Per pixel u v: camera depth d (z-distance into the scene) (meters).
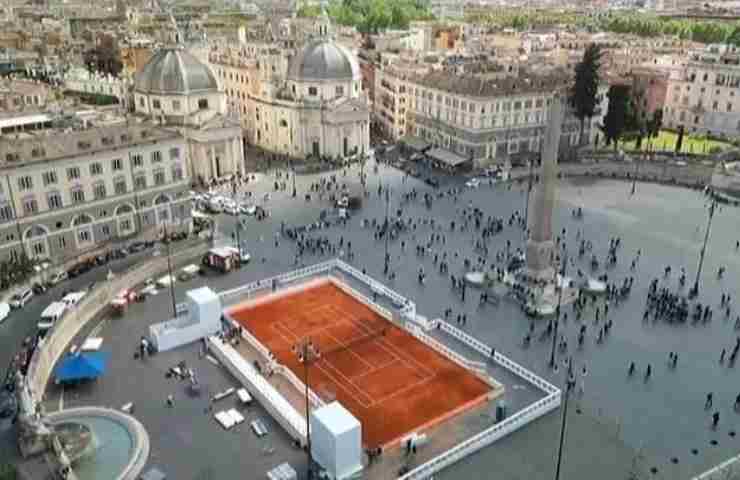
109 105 149.50
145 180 100.12
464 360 68.94
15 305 80.25
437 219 112.50
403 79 162.00
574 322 78.12
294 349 71.81
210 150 132.62
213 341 70.81
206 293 75.06
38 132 97.31
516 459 55.03
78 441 55.19
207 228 107.62
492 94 137.75
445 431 58.69
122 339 73.25
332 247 100.31
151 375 66.38
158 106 134.62
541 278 84.75
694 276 91.19
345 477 52.72
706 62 164.88
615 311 80.81
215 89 138.88
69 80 169.88
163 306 81.31
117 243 98.62
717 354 71.44
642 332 75.88
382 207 118.44
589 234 106.56
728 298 83.44
